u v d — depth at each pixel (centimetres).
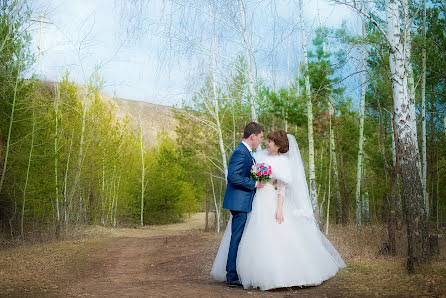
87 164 1825
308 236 451
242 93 1202
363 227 1285
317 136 1572
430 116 1289
